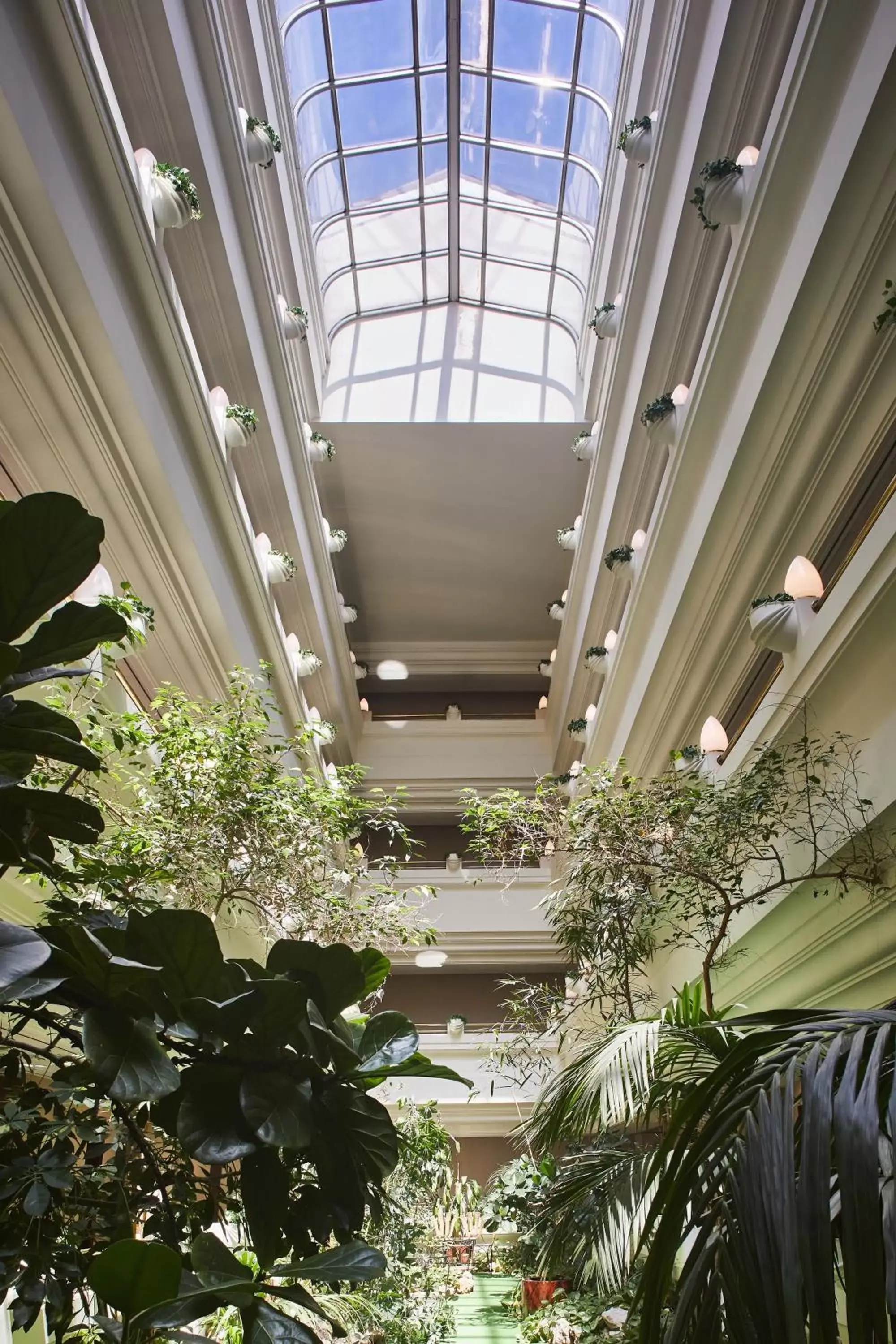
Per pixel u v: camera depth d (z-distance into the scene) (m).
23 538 0.92
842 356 4.80
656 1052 3.38
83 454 5.20
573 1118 3.46
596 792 5.68
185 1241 1.35
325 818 5.13
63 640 1.00
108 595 3.81
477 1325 7.88
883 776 4.68
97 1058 0.85
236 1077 0.94
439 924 13.24
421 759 14.70
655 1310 1.65
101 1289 0.72
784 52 5.64
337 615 11.95
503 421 11.62
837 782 5.16
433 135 10.32
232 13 6.80
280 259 9.12
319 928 5.32
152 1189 1.39
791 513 5.76
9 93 3.75
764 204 5.06
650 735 8.72
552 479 12.30
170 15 5.56
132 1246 0.71
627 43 7.85
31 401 4.80
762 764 5.14
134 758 4.59
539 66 9.29
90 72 4.21
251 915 5.63
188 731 4.50
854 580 4.67
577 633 11.84
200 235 6.74
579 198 10.34
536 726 15.01
